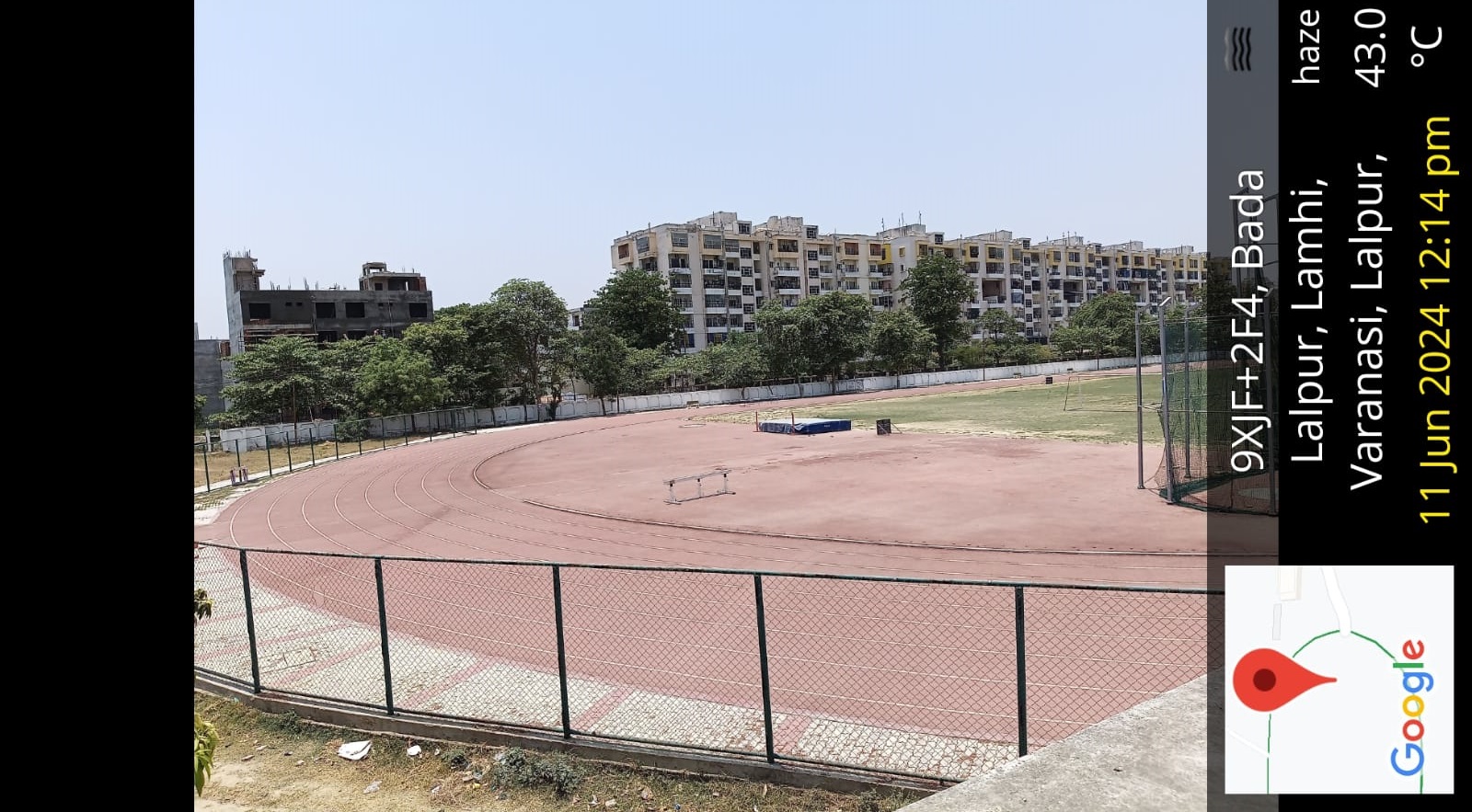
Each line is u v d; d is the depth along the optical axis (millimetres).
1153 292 141250
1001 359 92438
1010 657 9398
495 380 59938
